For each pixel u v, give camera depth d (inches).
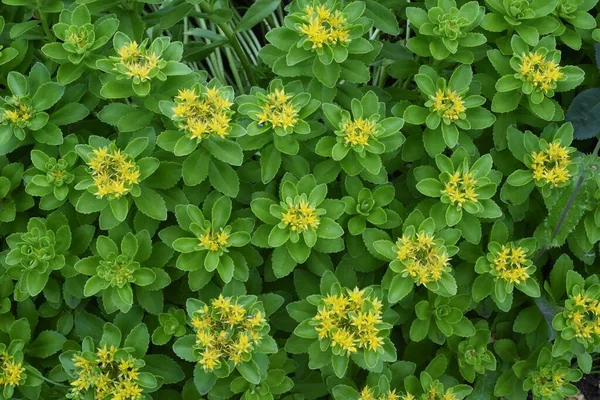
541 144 23.7
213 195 23.3
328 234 22.8
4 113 23.1
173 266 23.6
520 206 24.1
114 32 23.8
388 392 23.1
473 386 24.7
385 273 24.0
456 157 23.5
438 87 23.6
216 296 23.4
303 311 23.1
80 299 23.6
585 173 23.4
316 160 24.0
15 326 23.1
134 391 22.5
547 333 24.3
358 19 24.1
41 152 23.2
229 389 23.0
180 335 23.0
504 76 23.7
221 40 26.5
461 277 24.0
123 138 23.6
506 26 24.1
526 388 24.0
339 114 23.4
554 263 25.2
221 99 22.9
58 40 25.0
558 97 26.6
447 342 24.1
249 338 22.4
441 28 23.6
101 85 24.0
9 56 24.2
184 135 22.9
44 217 24.4
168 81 23.5
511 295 23.6
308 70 23.8
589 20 24.5
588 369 23.7
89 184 22.7
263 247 23.5
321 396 24.1
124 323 23.3
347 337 22.5
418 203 24.2
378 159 23.1
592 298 23.5
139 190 22.7
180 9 25.1
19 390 23.4
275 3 25.9
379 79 28.7
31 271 22.9
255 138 23.3
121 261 22.7
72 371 22.7
